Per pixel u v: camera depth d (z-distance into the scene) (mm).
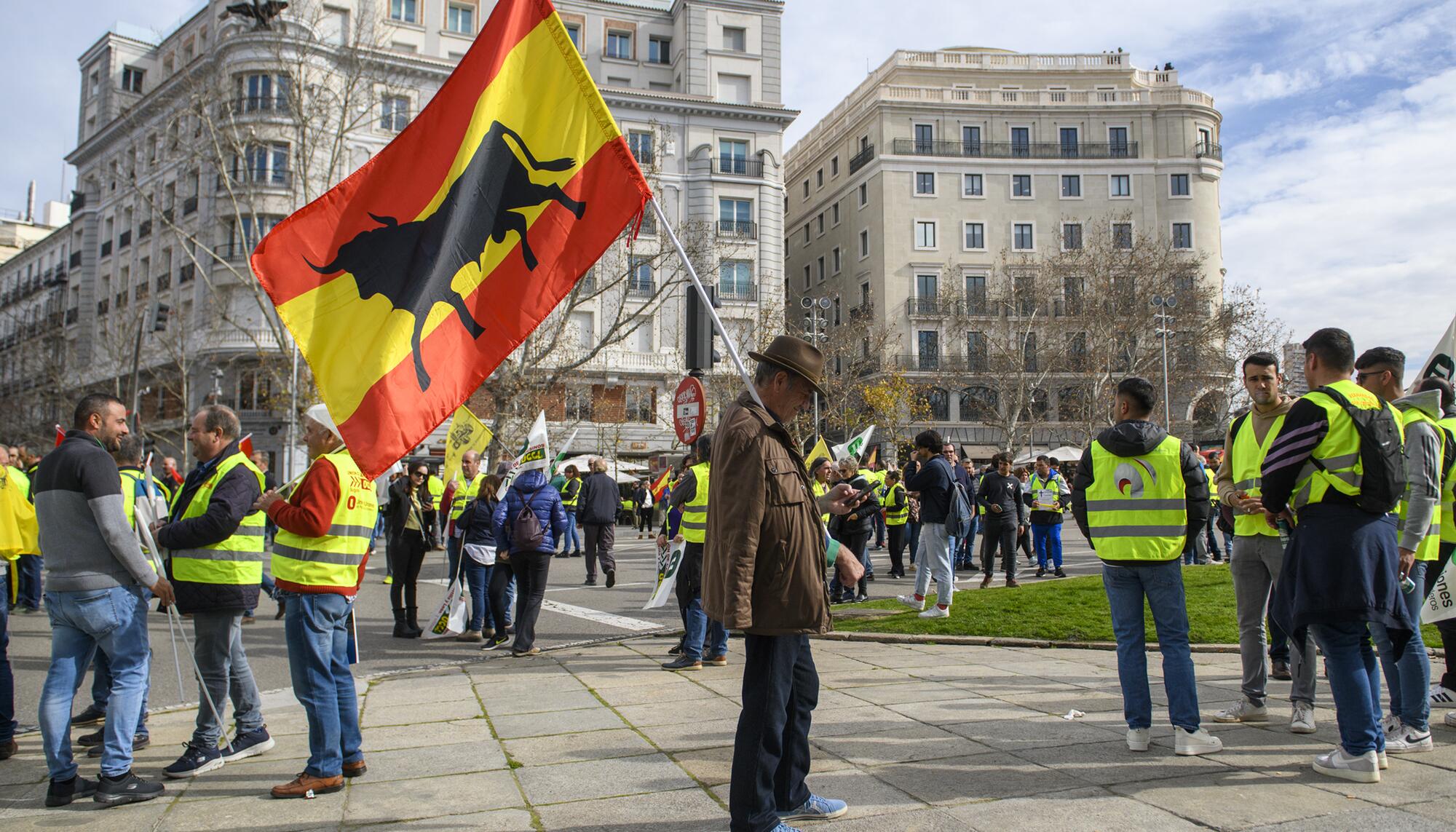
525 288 4887
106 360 43875
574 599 13055
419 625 10617
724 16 45156
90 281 48844
